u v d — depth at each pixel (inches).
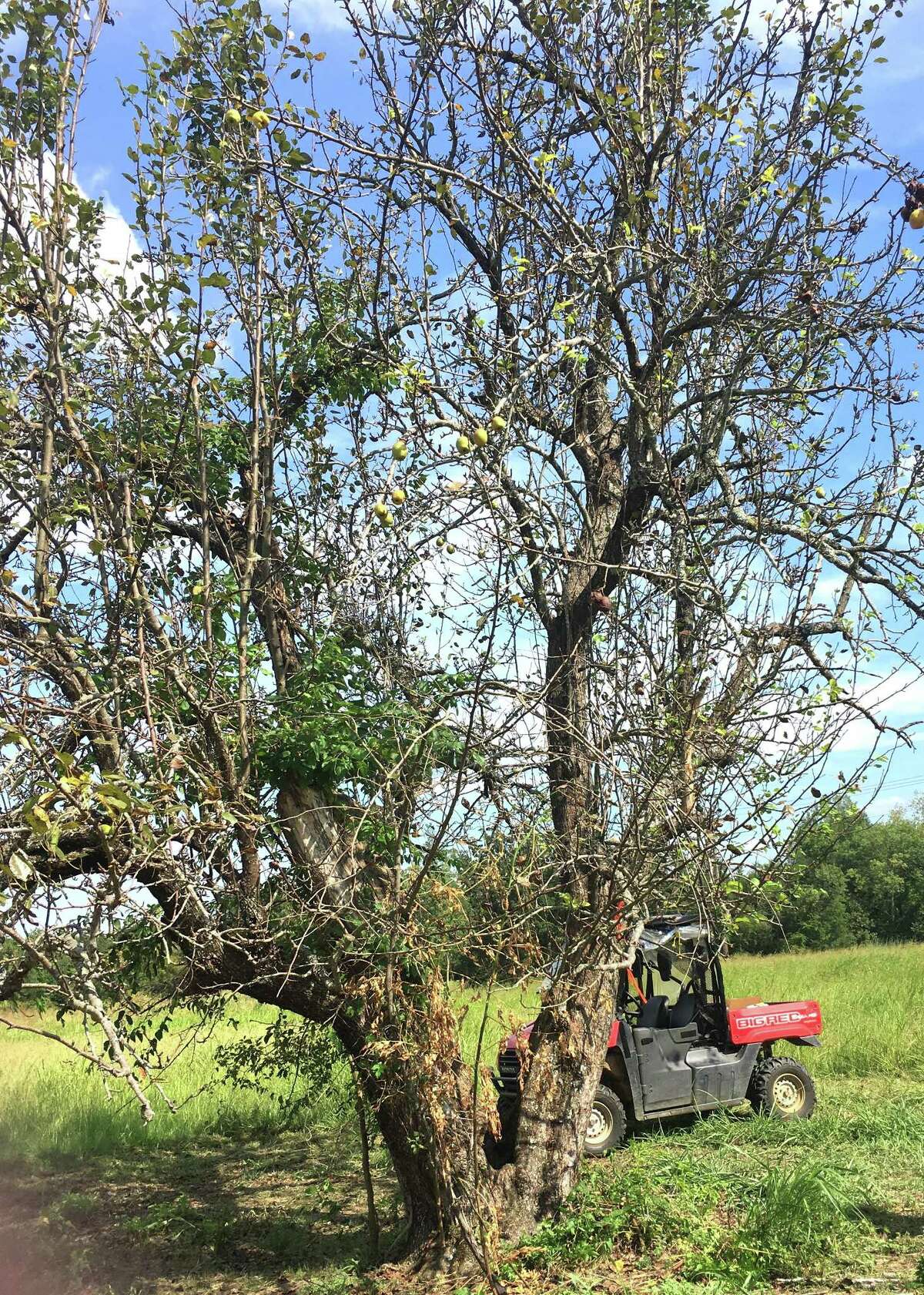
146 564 209.2
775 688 224.5
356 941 234.4
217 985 239.3
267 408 251.8
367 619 247.0
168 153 206.2
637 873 228.1
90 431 208.1
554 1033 262.4
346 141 232.5
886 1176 300.5
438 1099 231.0
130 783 158.7
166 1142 453.7
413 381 216.7
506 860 230.8
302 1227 309.3
